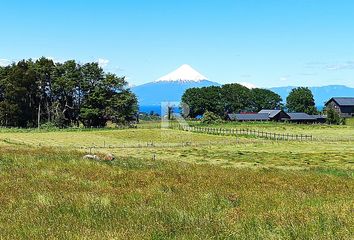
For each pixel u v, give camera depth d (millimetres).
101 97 141625
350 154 62562
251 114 194875
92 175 23391
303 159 54125
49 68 146250
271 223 10664
